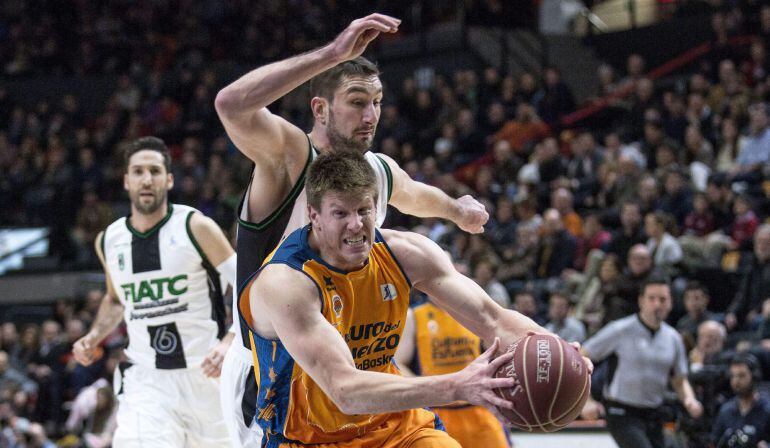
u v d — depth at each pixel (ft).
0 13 70.03
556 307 28.25
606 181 38.24
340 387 9.57
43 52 67.92
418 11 62.85
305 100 54.19
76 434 31.99
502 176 42.47
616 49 61.16
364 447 10.89
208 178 50.16
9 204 56.85
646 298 21.66
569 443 24.36
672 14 63.26
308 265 10.24
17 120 61.82
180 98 60.13
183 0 68.44
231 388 11.91
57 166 56.85
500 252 35.83
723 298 31.04
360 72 11.69
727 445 22.30
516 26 62.64
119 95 61.36
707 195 34.19
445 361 20.04
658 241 31.71
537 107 50.01
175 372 16.22
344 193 9.87
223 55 66.33
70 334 37.06
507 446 18.93
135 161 16.33
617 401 21.93
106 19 68.28
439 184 40.96
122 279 16.48
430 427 11.35
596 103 49.47
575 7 67.00
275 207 11.51
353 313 10.55
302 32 64.59
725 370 24.48
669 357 21.79
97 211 50.34
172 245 16.25
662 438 22.02
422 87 56.95
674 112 42.68
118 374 16.65
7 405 31.55
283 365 10.65
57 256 51.78
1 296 51.06
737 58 49.37
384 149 46.93
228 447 16.55
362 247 10.02
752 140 37.52
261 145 11.11
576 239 34.47
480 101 51.03
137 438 15.80
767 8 49.37
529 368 9.36
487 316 11.01
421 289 11.23
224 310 16.57
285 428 10.83
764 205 34.83
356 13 63.67
